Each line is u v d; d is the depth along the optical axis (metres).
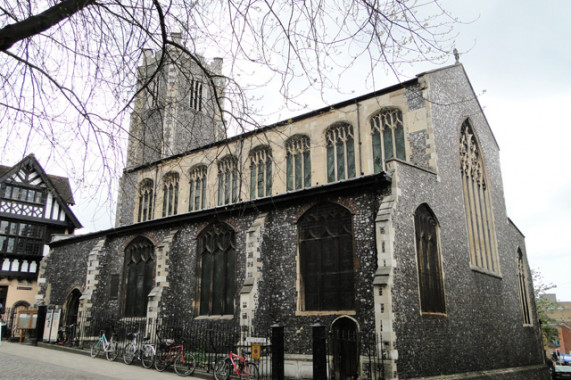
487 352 18.14
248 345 15.13
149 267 22.20
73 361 17.06
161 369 15.39
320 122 22.84
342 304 15.32
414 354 13.73
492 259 21.88
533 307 25.73
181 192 28.03
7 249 31.19
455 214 18.52
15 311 28.91
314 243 16.61
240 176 8.39
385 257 13.98
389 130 20.50
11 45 5.47
